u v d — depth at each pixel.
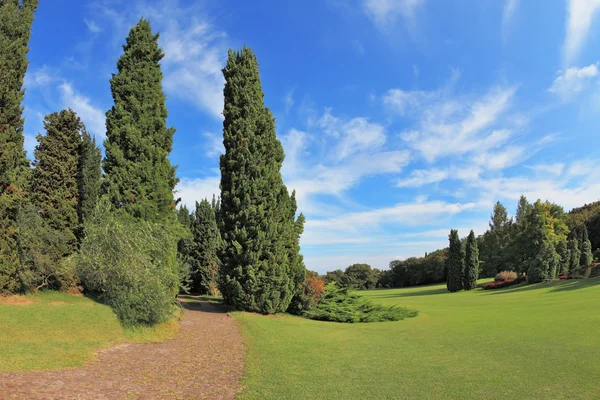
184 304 23.42
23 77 13.98
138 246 14.41
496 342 12.61
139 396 6.52
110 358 9.07
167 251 16.42
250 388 7.37
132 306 12.82
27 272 13.15
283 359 9.98
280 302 20.14
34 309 11.80
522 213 70.94
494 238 70.81
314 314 21.03
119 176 16.58
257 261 19.77
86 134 17.66
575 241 55.50
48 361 7.88
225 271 20.73
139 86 17.67
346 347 12.07
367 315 21.05
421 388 7.59
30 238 13.58
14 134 13.10
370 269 99.81
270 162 21.67
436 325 17.73
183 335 13.02
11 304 12.10
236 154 21.20
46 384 6.46
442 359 10.32
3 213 12.45
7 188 12.74
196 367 8.91
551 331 13.91
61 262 14.60
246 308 19.94
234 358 9.97
